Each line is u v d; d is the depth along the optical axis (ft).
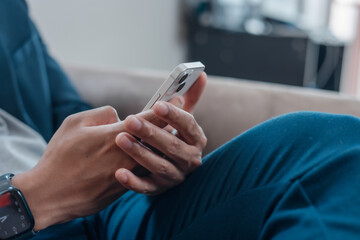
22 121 2.53
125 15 7.57
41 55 2.90
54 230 1.72
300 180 1.22
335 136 1.30
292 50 8.43
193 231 1.44
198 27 9.33
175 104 1.53
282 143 1.38
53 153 1.49
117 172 1.37
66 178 1.48
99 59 7.10
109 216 1.85
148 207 1.64
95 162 1.44
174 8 9.10
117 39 7.47
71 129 1.51
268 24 9.34
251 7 9.26
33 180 1.52
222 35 9.03
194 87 1.69
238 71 9.05
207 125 2.78
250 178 1.38
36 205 1.52
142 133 1.32
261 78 8.84
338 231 1.03
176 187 1.59
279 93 2.73
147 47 8.42
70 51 6.35
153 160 1.39
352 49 9.01
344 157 1.19
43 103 2.72
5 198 1.46
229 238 1.36
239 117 2.72
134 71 3.25
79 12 6.41
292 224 1.14
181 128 1.40
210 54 9.29
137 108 3.03
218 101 2.80
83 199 1.50
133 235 1.62
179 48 9.55
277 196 1.26
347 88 9.30
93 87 3.16
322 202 1.14
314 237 1.05
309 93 2.70
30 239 1.66
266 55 8.66
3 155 1.92
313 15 9.24
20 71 2.70
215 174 1.49
